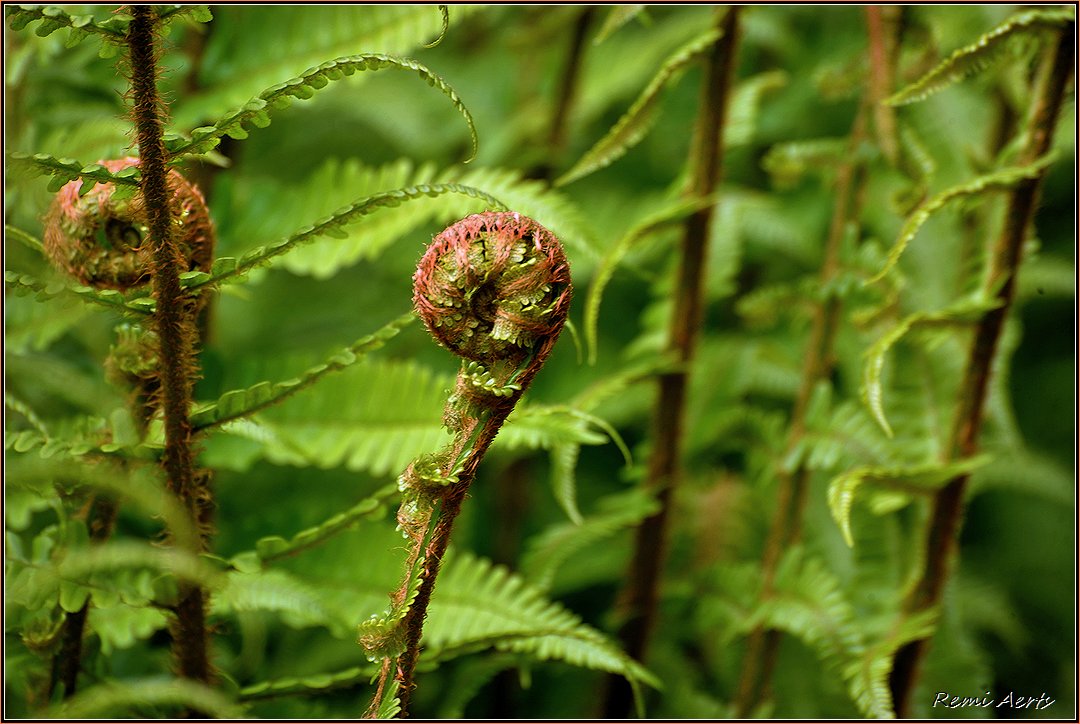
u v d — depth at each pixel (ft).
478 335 3.43
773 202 5.26
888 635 4.02
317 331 5.81
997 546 5.72
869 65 4.22
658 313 4.32
